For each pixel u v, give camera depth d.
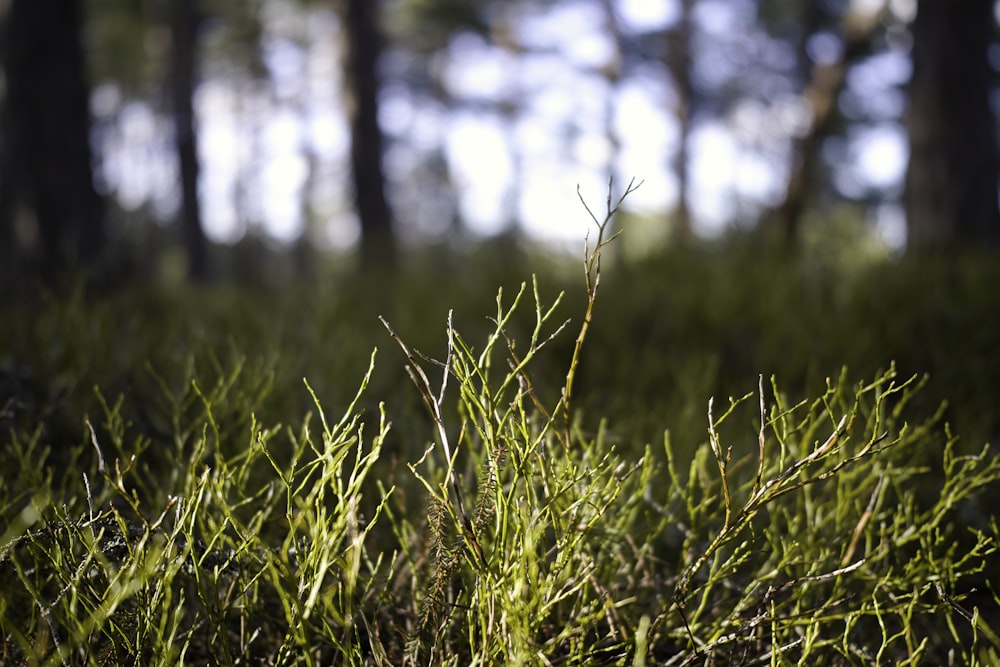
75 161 4.19
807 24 19.59
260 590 1.18
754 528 1.46
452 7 23.70
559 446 1.32
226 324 2.88
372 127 9.51
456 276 4.46
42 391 1.83
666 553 1.46
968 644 1.32
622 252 4.43
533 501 1.00
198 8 16.28
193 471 1.05
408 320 3.43
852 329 2.74
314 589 0.91
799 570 1.27
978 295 2.95
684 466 1.67
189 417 1.79
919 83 5.02
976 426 2.02
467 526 0.97
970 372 2.42
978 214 4.86
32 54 4.13
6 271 4.00
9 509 1.33
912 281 3.24
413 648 1.04
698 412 2.07
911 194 5.04
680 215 15.93
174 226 13.41
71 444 1.67
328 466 0.95
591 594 1.19
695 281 3.59
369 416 1.94
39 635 0.94
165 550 0.97
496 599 0.97
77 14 4.31
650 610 1.26
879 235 4.61
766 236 4.70
